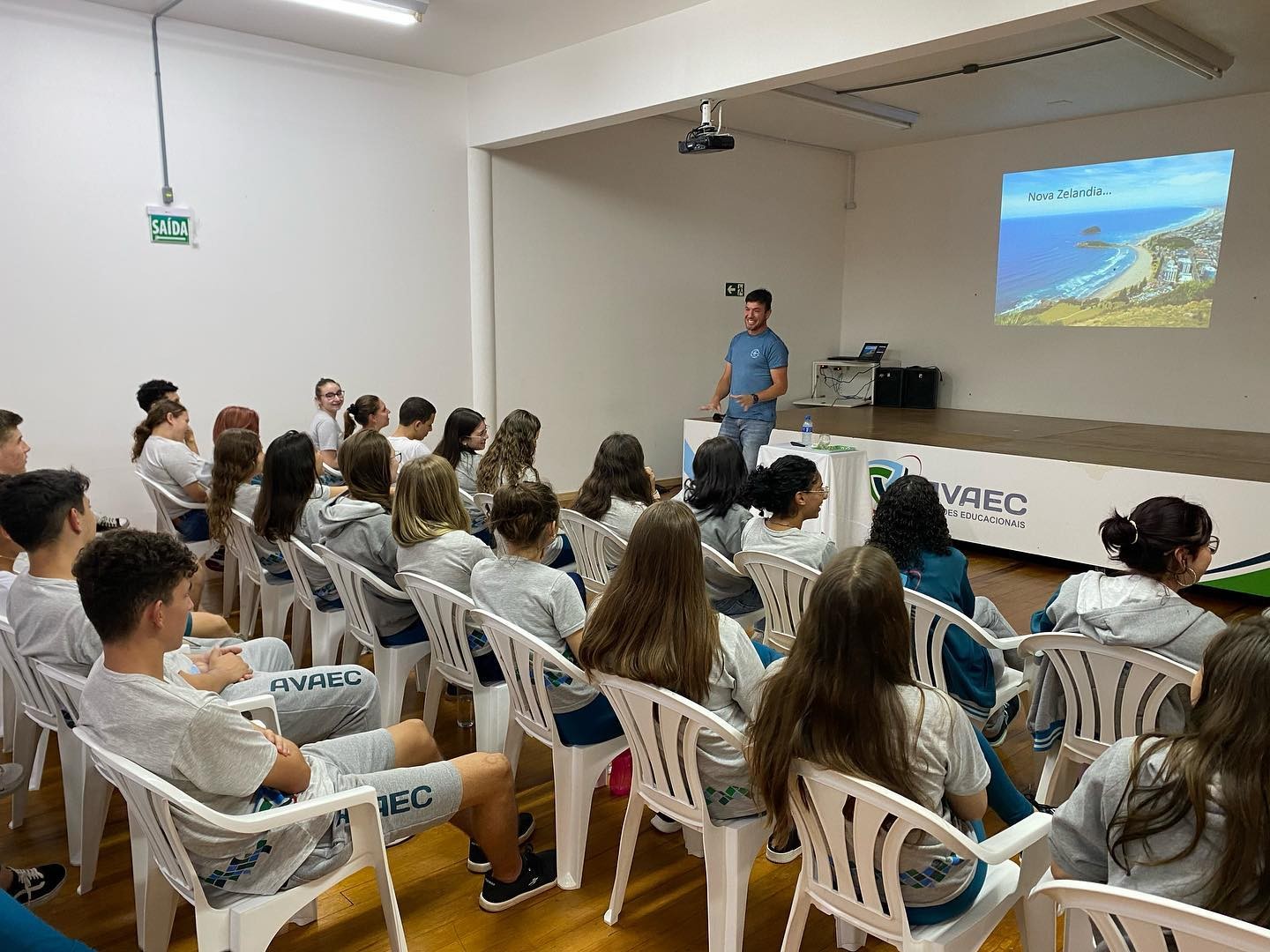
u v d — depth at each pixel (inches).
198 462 150.6
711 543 119.6
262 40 191.3
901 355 339.9
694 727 64.3
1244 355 255.9
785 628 105.3
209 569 177.6
